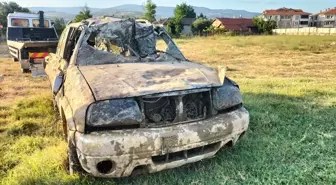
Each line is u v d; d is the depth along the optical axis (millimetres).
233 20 61219
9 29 12602
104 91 3064
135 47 4691
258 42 23922
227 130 3256
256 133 4465
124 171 2922
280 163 3533
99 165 2936
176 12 71562
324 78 9047
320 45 20609
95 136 2850
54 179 3293
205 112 3305
